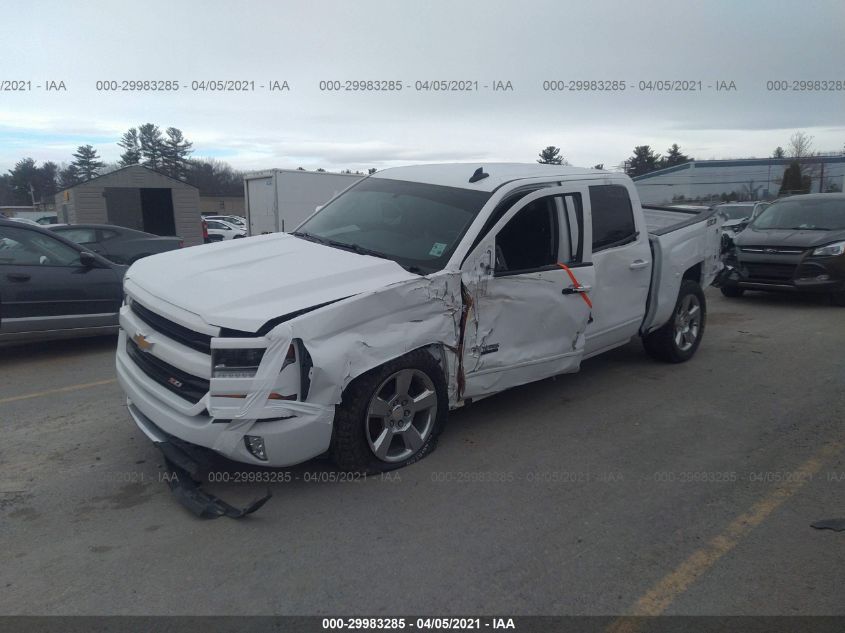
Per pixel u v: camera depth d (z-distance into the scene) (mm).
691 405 5805
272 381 3559
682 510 3930
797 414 5609
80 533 3555
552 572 3283
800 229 11086
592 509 3920
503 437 4992
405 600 3047
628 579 3242
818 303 11297
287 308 3713
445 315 4316
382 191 5535
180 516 3750
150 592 3064
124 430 5031
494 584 3178
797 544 3582
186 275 4332
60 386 6219
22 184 96750
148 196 27891
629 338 6348
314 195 23531
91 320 7535
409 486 4141
